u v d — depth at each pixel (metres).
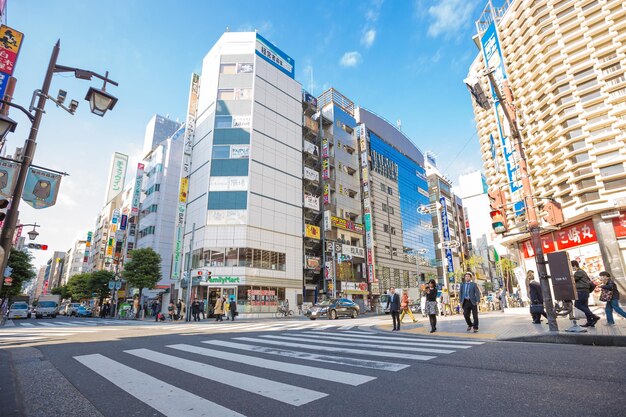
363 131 46.62
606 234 13.87
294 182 35.41
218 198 30.09
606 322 8.38
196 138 34.75
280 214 32.75
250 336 8.98
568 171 14.73
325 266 35.19
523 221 17.06
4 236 5.43
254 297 28.19
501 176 19.36
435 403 2.96
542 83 15.86
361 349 6.18
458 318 15.74
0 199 5.46
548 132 15.89
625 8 13.63
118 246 48.94
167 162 45.94
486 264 62.34
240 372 4.34
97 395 3.42
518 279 19.69
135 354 5.87
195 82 36.88
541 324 9.01
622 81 13.55
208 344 7.21
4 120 5.84
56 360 5.36
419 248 53.44
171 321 21.59
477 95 8.71
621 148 13.31
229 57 34.50
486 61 19.70
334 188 40.75
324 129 43.88
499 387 3.36
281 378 3.99
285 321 19.16
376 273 42.44
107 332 10.58
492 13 19.19
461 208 71.19
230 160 31.25
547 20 15.63
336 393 3.35
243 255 28.69
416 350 5.91
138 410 2.96
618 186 13.30
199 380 3.95
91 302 54.88
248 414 2.80
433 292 9.45
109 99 6.84
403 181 54.09
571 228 15.88
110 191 72.88
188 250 31.16
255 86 33.91
